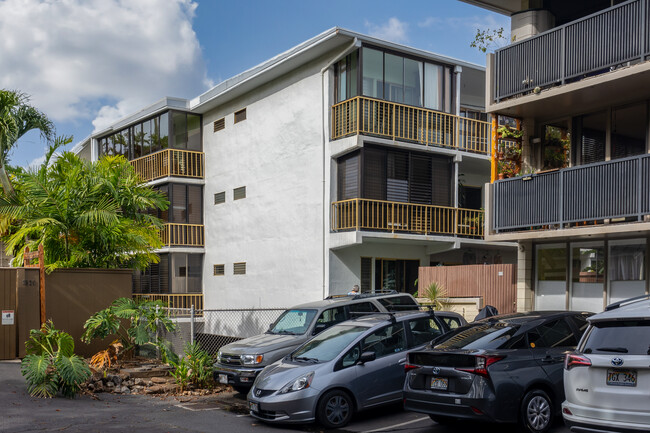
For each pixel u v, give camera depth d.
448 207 20.89
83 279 15.40
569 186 12.53
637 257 12.49
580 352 6.80
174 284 25.30
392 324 10.21
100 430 8.96
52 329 12.77
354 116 19.09
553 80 12.99
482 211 21.86
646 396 6.15
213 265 25.30
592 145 13.75
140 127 28.05
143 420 9.73
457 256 22.95
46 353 11.79
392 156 19.97
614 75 11.73
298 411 9.07
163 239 25.33
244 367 11.51
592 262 13.41
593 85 12.12
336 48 19.75
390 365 9.80
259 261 22.55
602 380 6.51
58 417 9.66
